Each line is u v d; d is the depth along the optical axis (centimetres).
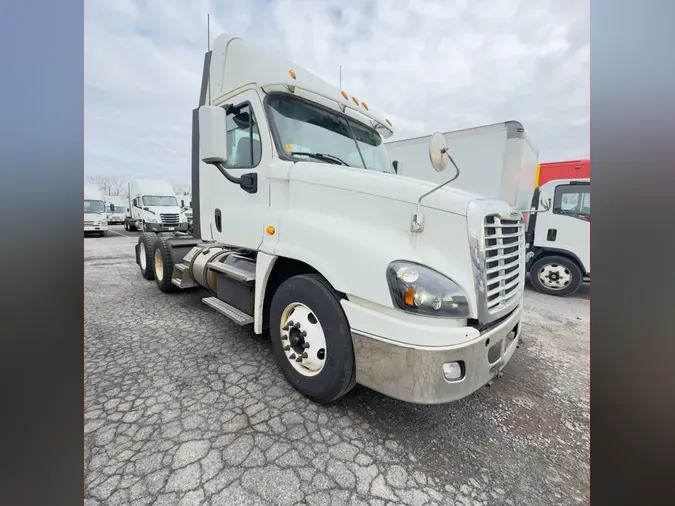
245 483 158
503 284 204
